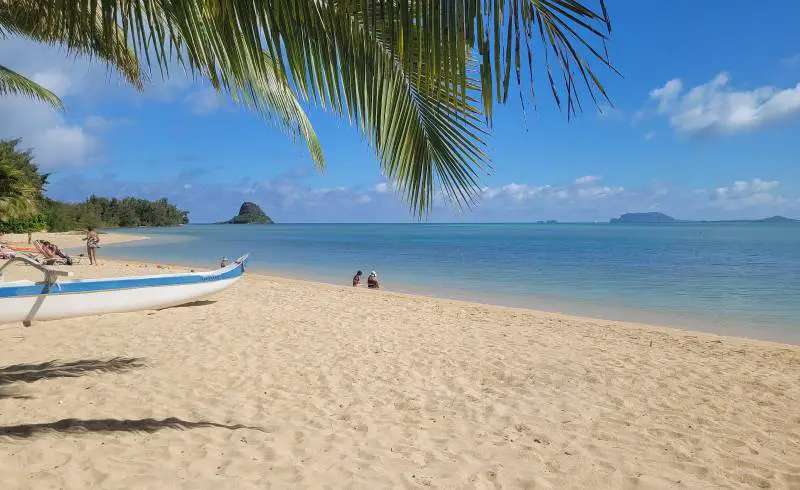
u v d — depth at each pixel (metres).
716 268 24.41
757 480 3.31
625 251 38.75
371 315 9.53
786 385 5.53
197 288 9.58
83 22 2.86
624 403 4.85
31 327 7.32
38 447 3.44
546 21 1.75
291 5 2.37
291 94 3.98
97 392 4.69
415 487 3.12
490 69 1.82
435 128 2.57
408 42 1.93
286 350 6.54
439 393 5.03
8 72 8.30
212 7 2.51
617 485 3.21
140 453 3.44
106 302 8.03
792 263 27.36
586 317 11.32
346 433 3.96
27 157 47.59
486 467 3.42
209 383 5.11
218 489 2.99
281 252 36.28
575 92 1.76
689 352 7.20
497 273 22.02
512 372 5.81
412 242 55.62
